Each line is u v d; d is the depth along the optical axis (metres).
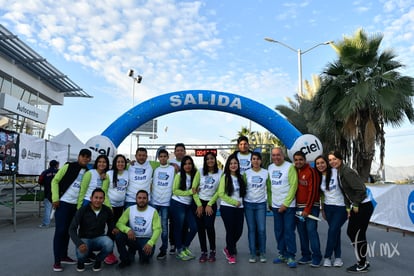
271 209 5.73
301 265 5.37
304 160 5.42
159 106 11.03
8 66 20.17
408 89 12.57
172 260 5.67
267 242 7.34
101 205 5.17
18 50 19.20
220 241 7.46
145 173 5.81
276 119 11.34
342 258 5.85
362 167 13.46
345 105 12.88
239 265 5.36
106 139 10.19
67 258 5.45
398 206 8.79
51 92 25.80
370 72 13.43
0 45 18.48
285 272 4.96
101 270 5.07
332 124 13.87
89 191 5.43
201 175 5.84
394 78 12.74
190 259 5.72
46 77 23.59
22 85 22.36
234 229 5.64
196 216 5.78
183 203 5.76
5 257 5.85
